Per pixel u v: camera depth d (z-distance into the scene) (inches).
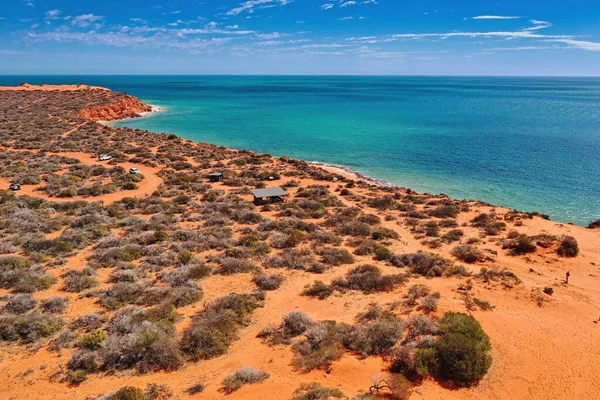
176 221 1491.1
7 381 635.5
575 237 1400.1
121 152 2802.7
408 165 2849.4
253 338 776.3
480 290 994.7
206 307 866.1
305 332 781.9
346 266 1135.6
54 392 612.1
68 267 1068.5
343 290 977.5
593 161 2861.7
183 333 776.3
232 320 810.8
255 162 2738.7
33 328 763.4
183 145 3206.2
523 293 979.3
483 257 1206.3
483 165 2812.5
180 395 601.9
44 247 1161.4
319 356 695.1
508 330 813.2
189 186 2031.3
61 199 1771.7
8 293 914.1
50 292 931.3
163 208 1651.1
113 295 904.9
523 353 737.6
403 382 612.1
